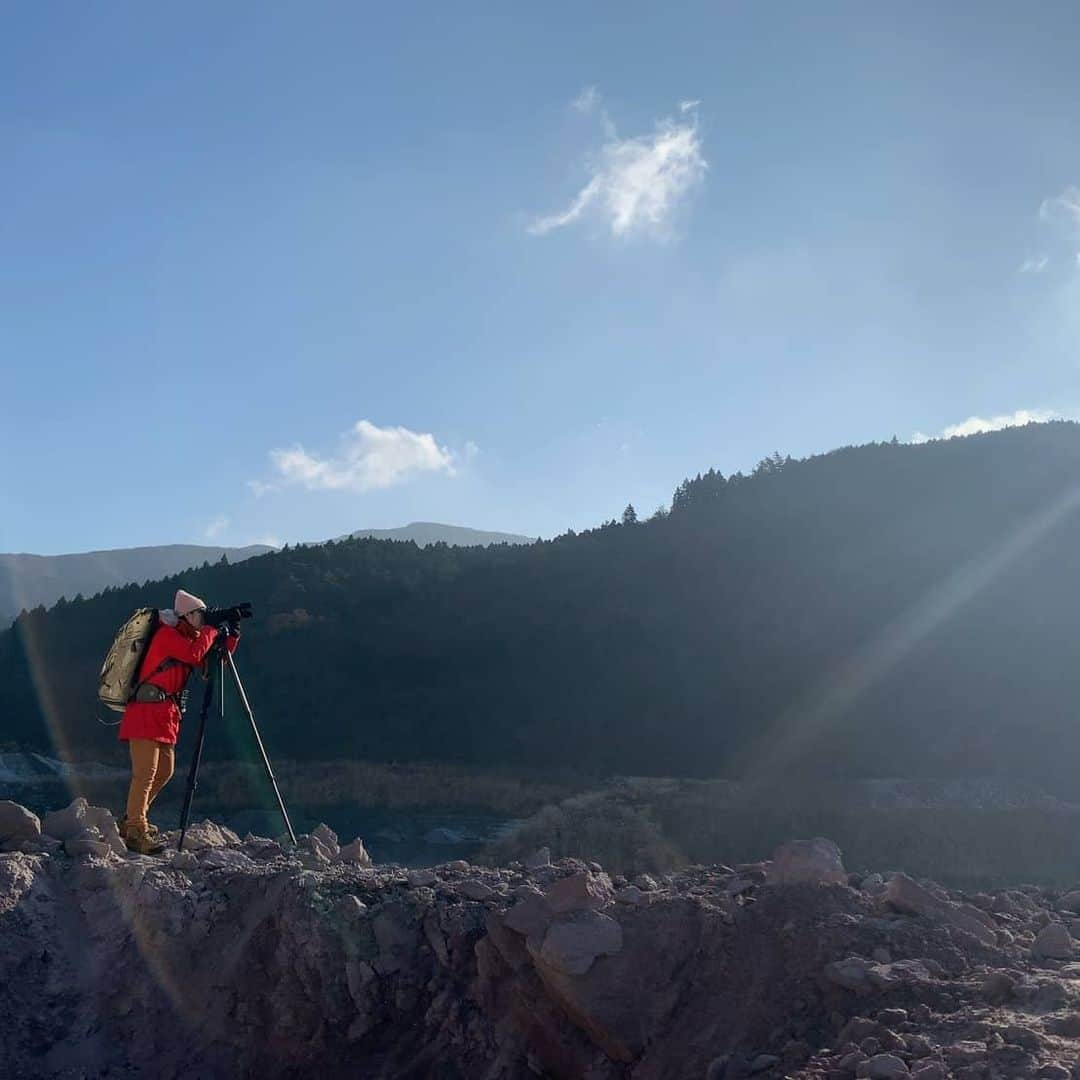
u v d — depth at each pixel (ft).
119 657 28.60
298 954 23.61
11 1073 22.00
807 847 20.98
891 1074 13.93
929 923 18.93
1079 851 86.17
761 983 18.71
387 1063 22.06
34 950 23.61
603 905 20.90
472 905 23.62
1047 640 142.82
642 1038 19.10
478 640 185.06
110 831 27.96
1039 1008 15.62
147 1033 23.27
